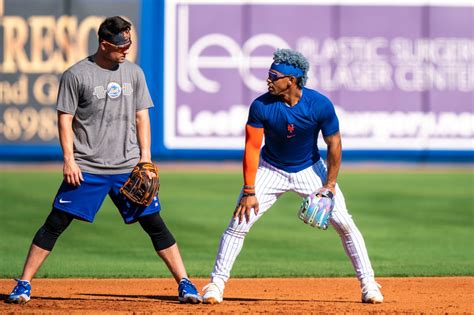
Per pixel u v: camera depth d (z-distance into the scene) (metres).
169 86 72.94
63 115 25.00
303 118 24.69
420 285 30.84
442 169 74.25
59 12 72.19
